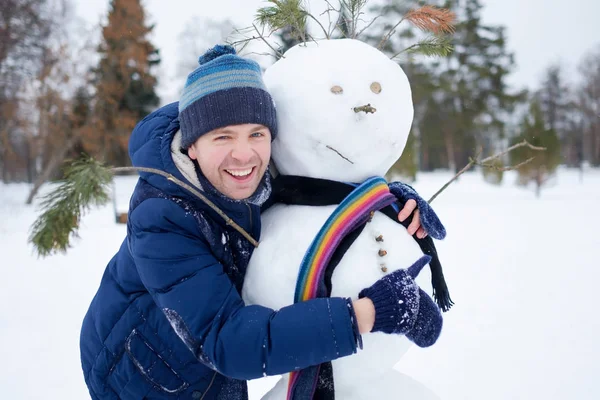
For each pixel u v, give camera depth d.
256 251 1.41
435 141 26.61
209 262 1.28
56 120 17.23
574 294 4.93
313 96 1.37
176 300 1.24
